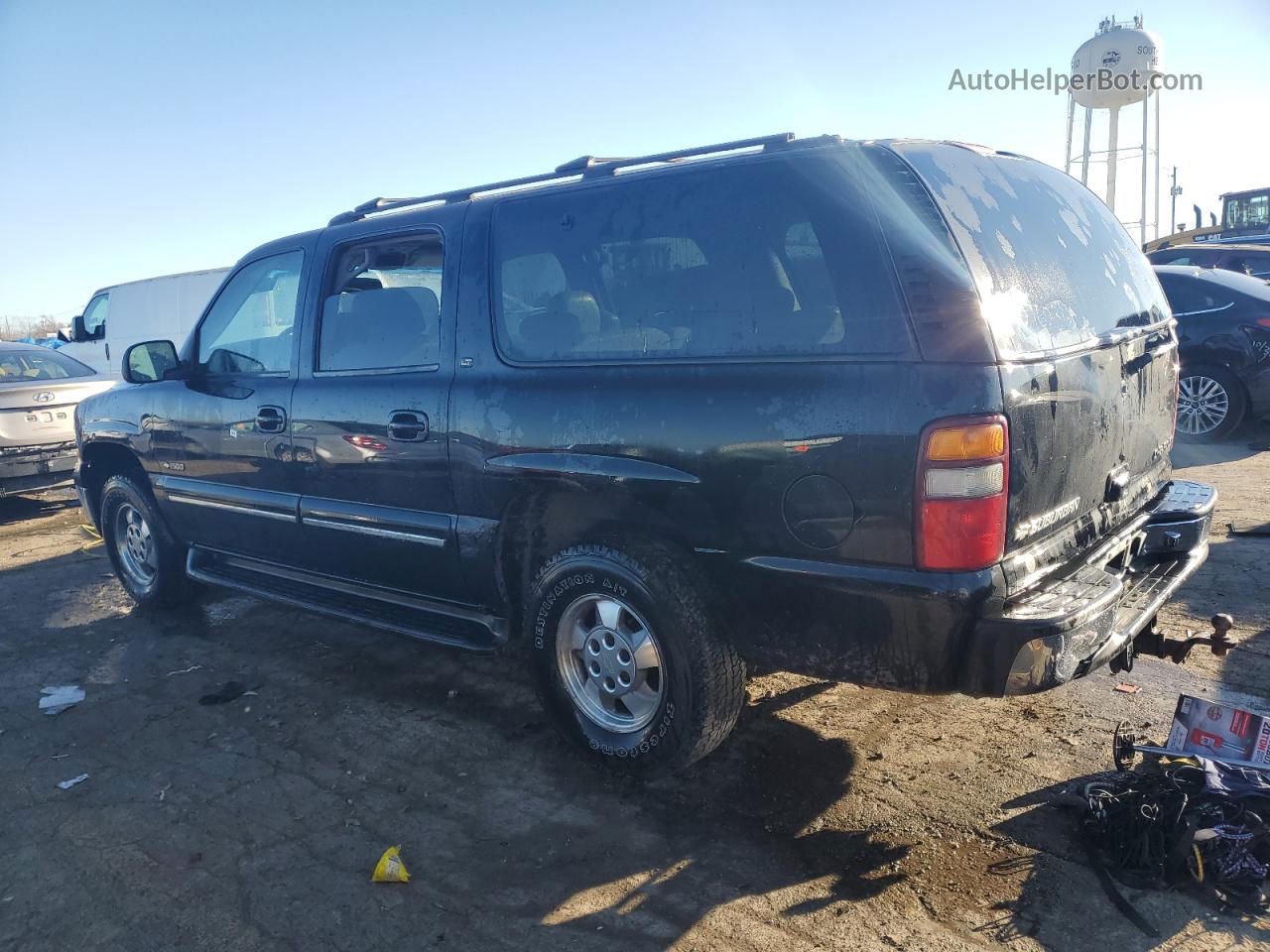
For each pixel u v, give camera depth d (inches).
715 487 111.3
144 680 177.6
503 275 135.9
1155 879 103.0
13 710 165.8
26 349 387.5
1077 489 113.0
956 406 96.2
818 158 110.3
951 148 119.7
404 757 142.2
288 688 170.7
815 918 100.2
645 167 129.0
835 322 104.5
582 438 122.5
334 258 161.5
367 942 100.1
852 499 101.7
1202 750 115.2
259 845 119.6
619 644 128.0
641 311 121.0
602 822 121.5
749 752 136.6
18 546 298.0
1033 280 111.8
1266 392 314.2
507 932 100.7
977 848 110.6
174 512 199.5
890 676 105.3
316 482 161.9
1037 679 99.0
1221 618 129.2
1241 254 462.3
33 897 110.3
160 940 101.8
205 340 188.4
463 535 139.7
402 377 146.2
